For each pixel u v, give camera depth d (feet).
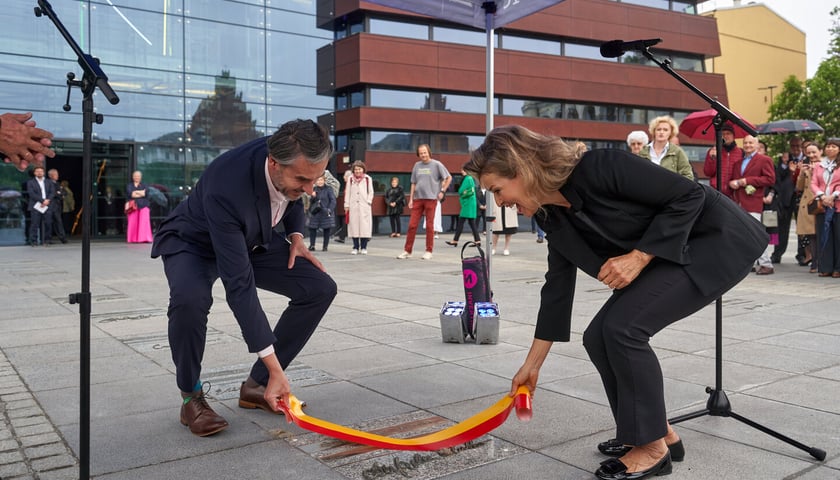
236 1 65.67
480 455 9.14
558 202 8.08
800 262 35.24
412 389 12.35
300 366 14.15
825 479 8.18
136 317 20.43
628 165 7.65
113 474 8.53
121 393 12.19
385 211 76.84
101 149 59.93
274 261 10.89
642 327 7.75
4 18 55.16
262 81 68.13
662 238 7.60
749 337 16.90
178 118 63.21
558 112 89.76
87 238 7.31
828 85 119.75
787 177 36.14
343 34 77.92
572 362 14.35
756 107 142.82
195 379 10.16
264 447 9.52
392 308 22.02
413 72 77.61
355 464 8.86
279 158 8.46
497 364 14.26
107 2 59.16
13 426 10.38
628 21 93.15
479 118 82.64
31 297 25.11
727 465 8.66
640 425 7.78
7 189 56.13
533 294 25.04
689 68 99.60
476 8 19.80
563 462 8.87
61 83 57.57
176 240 10.46
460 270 34.58
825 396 11.76
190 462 8.96
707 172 30.40
